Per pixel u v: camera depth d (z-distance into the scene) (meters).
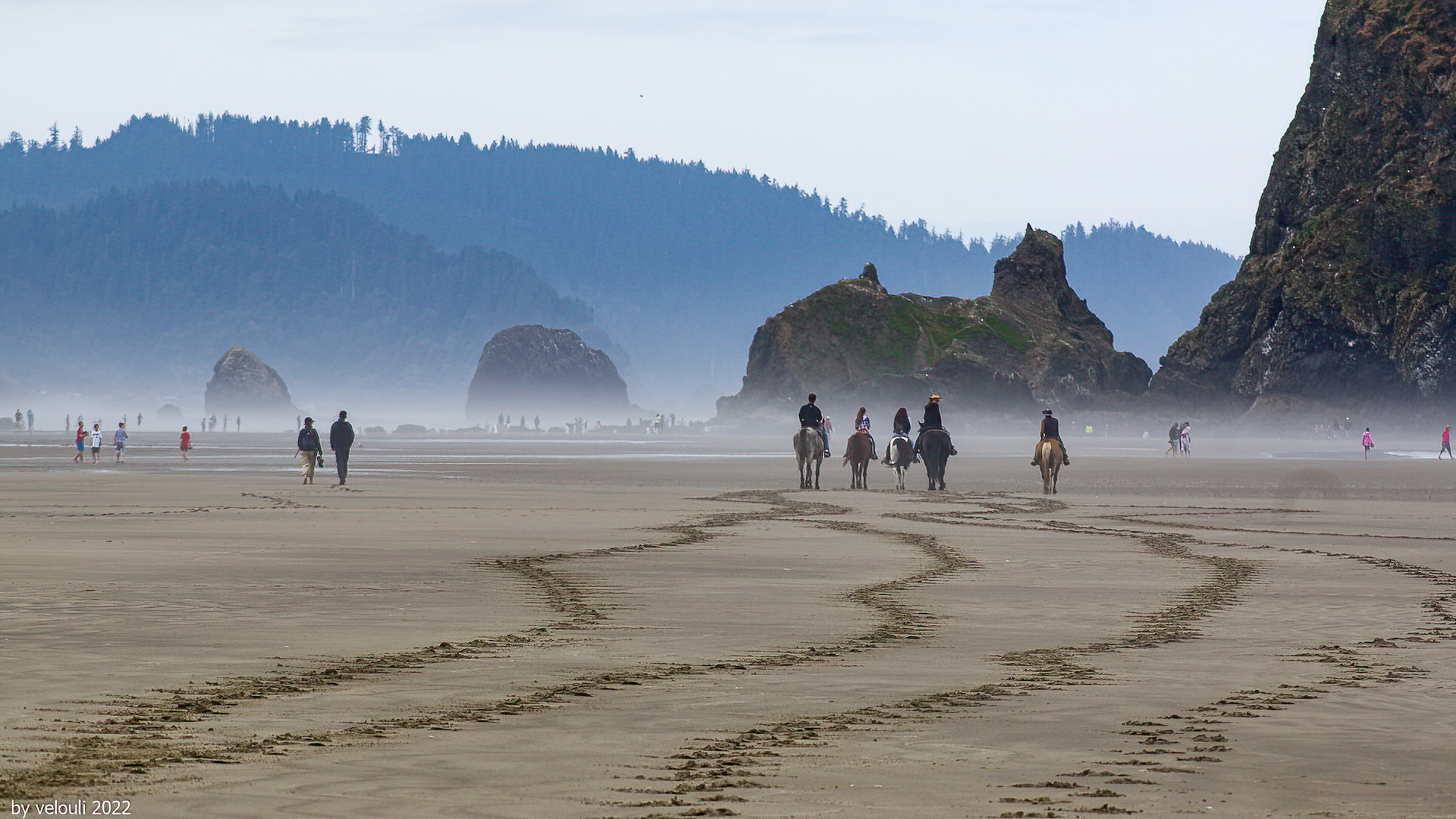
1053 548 67.31
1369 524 86.25
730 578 52.06
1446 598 47.03
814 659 32.91
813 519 87.56
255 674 30.19
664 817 18.45
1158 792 20.20
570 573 53.78
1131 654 34.03
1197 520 89.44
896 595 46.72
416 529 77.75
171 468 179.50
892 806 19.23
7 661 31.59
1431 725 25.41
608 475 161.50
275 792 19.62
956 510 98.62
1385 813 19.00
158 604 42.78
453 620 39.78
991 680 30.11
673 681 29.75
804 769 21.59
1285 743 23.72
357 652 33.47
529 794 19.73
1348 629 38.97
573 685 29.17
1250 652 34.53
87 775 20.64
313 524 81.06
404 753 22.47
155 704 26.56
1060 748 23.34
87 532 74.25
